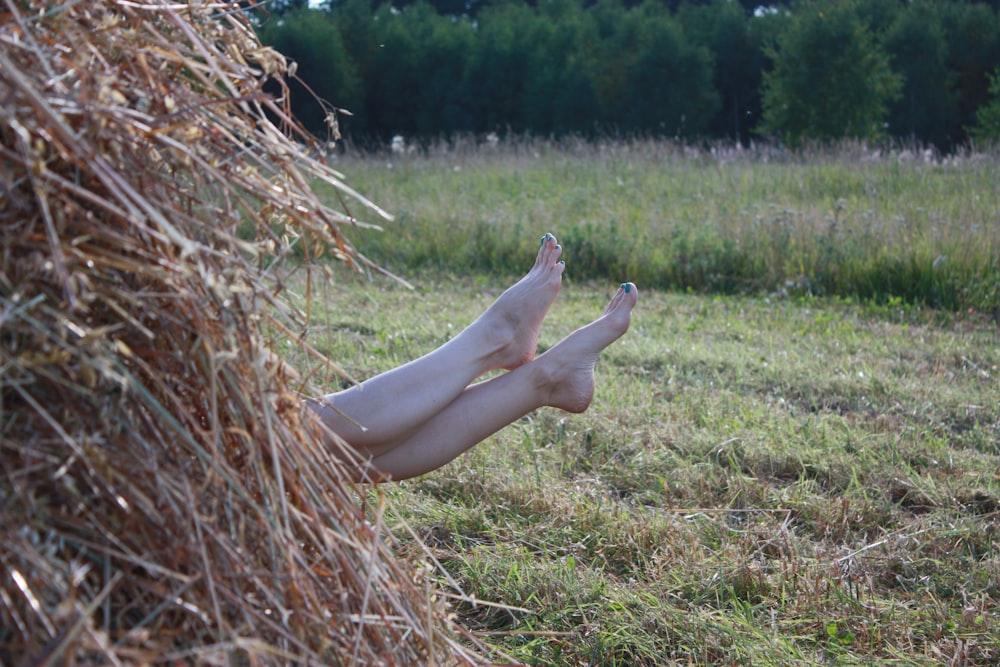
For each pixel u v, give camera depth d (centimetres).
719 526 286
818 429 365
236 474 145
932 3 2283
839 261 661
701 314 582
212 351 143
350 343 468
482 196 982
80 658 119
